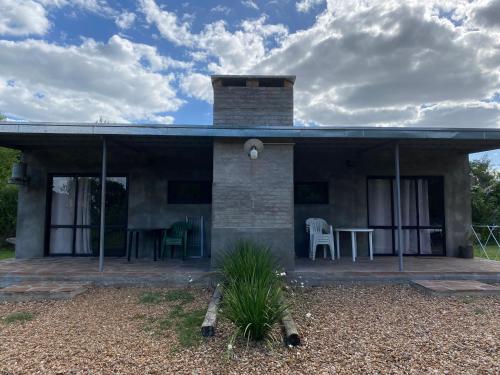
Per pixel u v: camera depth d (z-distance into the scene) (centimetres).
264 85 777
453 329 404
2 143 733
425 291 560
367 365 311
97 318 450
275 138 654
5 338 386
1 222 1352
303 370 303
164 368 309
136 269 654
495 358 326
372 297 539
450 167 878
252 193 648
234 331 380
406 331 396
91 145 742
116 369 308
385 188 894
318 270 635
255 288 382
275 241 640
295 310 472
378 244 883
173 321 433
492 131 603
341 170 878
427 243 878
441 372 299
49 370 307
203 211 863
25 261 769
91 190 870
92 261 771
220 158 651
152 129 594
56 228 864
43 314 471
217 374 298
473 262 754
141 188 862
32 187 851
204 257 841
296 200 878
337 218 871
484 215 1516
